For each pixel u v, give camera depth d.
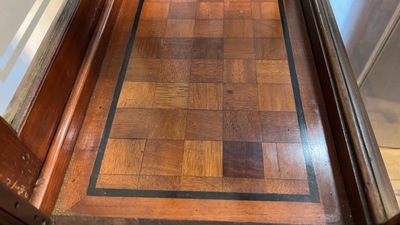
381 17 1.03
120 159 1.00
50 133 0.95
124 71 1.22
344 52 1.10
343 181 0.93
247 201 0.91
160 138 1.04
